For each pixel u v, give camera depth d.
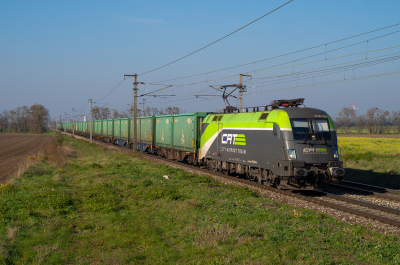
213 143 20.12
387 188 15.05
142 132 35.75
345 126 119.12
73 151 34.41
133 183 15.73
